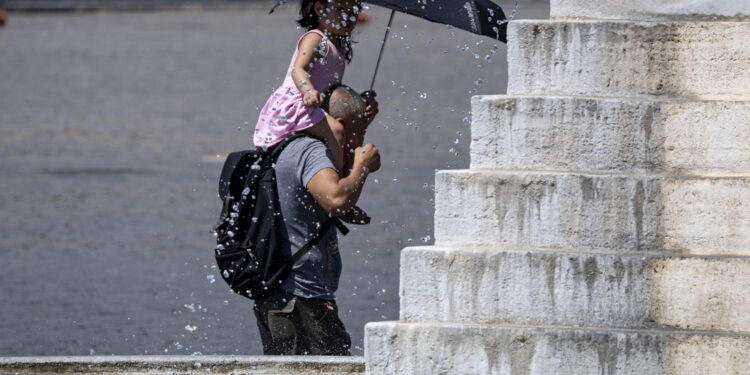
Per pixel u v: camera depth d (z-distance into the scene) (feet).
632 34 47.88
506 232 45.39
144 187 140.87
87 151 172.24
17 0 633.61
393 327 44.06
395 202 127.54
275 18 542.16
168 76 288.10
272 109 51.16
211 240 109.60
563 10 51.21
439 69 282.77
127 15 593.83
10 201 131.34
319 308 49.96
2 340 73.36
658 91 48.01
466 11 54.03
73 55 358.02
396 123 194.08
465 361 43.55
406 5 53.72
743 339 41.96
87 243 107.86
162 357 49.57
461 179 45.55
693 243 44.78
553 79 48.57
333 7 51.08
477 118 47.16
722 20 49.96
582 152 46.62
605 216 44.91
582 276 43.65
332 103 50.85
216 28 476.54
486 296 44.19
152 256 101.81
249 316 80.53
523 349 43.14
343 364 48.19
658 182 44.65
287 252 49.67
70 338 73.92
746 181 44.29
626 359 42.57
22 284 90.63
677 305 43.42
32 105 232.94
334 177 48.52
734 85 47.62
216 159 163.02
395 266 96.32
